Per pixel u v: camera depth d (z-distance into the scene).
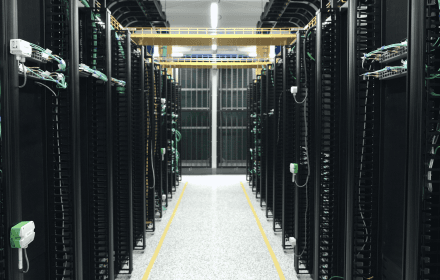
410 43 1.57
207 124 12.30
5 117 1.65
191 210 6.79
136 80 4.31
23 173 2.09
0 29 1.63
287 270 3.90
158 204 6.34
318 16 2.97
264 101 6.48
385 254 2.41
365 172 2.59
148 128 5.29
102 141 3.38
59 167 2.52
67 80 2.31
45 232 2.35
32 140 2.20
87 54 2.92
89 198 3.02
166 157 6.71
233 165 12.16
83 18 2.91
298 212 3.73
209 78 12.20
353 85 2.33
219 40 6.89
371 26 2.42
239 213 6.55
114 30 3.56
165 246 4.70
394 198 2.27
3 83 1.64
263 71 6.39
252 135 8.97
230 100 12.30
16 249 1.67
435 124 1.64
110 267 3.17
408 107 1.59
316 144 3.04
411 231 1.58
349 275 2.43
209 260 4.20
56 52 2.40
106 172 3.14
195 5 9.42
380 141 2.41
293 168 3.69
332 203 3.08
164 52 9.90
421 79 1.53
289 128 4.38
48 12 2.30
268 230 5.46
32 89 2.20
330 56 3.04
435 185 1.72
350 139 2.38
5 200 1.65
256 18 10.26
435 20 1.58
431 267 1.70
